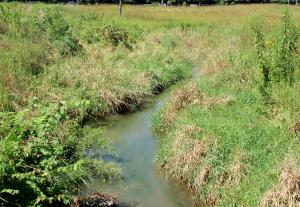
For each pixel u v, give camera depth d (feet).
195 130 34.30
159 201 29.99
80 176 30.68
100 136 37.91
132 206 29.25
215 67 57.62
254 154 30.48
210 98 41.86
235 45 71.82
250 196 26.86
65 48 59.21
